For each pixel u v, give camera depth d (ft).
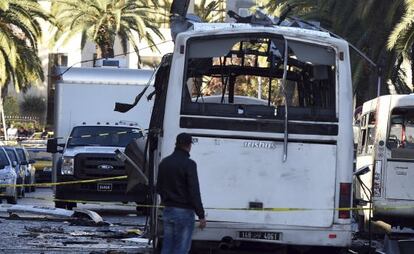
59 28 228.02
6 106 348.18
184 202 51.75
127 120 120.26
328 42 59.26
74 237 79.51
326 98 60.70
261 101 74.02
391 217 87.25
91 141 114.42
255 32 59.00
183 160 51.90
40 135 278.26
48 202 137.80
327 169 58.65
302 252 63.16
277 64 66.44
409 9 137.28
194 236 58.39
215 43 59.26
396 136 88.17
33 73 243.40
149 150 65.57
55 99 121.39
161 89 64.44
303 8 174.60
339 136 58.70
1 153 129.70
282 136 58.49
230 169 58.44
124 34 261.65
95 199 108.88
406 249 63.41
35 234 80.94
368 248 73.56
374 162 88.07
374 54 153.28
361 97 175.83
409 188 86.79
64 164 108.99
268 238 58.39
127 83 120.98
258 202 58.44
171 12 68.49
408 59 162.61
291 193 58.49
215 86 76.38
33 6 220.02
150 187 65.00
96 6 249.96
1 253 66.64
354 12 152.35
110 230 87.45
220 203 58.29
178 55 58.85
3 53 223.10
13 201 129.18
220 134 58.44
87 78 120.98
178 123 58.39
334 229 58.39
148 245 72.18
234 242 58.49
